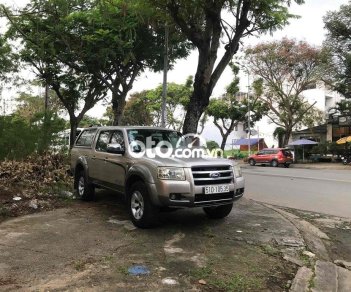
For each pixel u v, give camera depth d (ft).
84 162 30.27
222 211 25.25
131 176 23.31
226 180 22.45
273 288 15.51
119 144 25.41
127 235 21.42
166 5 36.17
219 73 37.99
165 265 17.13
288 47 115.75
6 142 36.50
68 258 17.67
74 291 14.35
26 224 23.44
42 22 58.95
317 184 50.90
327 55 108.37
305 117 130.00
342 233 25.07
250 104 136.26
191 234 21.94
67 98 83.15
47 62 75.31
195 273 16.35
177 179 21.04
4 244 19.54
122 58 64.08
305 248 20.40
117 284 15.07
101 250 18.83
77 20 58.34
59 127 40.09
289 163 103.71
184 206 21.07
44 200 30.09
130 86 70.33
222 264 17.57
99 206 29.01
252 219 26.14
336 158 115.03
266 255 18.99
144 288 14.80
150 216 22.13
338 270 18.45
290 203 35.76
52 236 21.01
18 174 35.32
